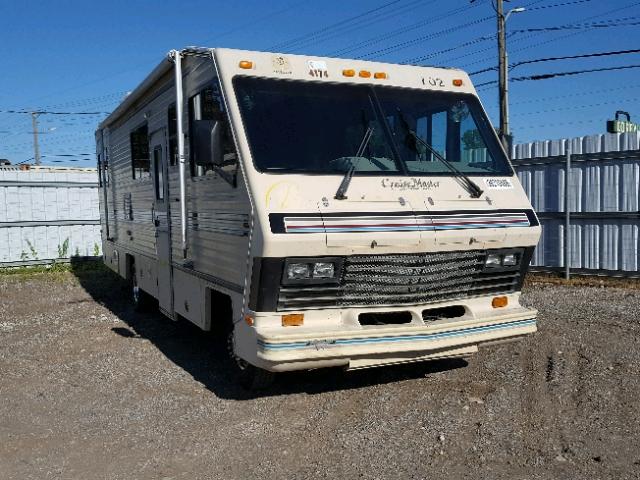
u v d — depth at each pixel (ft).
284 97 18.31
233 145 17.51
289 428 16.58
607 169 36.63
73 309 35.09
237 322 17.74
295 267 16.30
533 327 19.35
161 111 25.14
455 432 15.89
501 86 59.16
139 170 29.63
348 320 17.21
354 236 16.49
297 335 16.11
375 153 18.51
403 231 17.01
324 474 13.89
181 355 24.12
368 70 19.88
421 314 18.07
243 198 17.01
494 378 20.04
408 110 19.66
